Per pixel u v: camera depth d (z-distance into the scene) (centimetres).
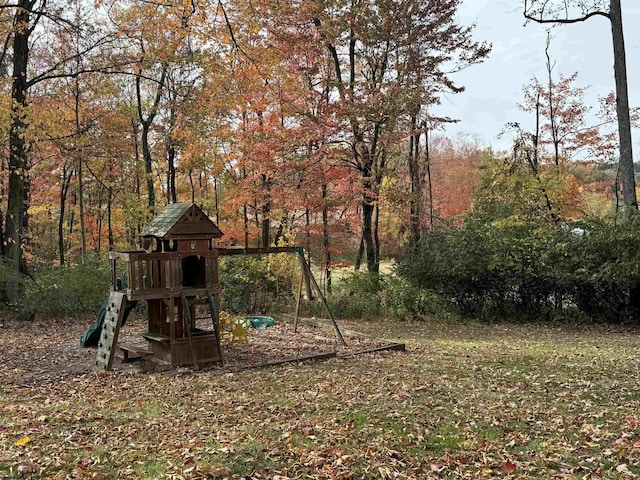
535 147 2134
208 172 2359
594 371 820
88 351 1080
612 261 1470
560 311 1586
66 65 1977
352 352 1044
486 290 1652
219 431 546
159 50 1689
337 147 1780
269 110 1814
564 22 1647
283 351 1070
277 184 1817
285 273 1808
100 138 2119
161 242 951
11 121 1524
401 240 2981
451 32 1689
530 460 465
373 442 511
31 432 545
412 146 2383
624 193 1597
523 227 1681
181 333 948
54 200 2858
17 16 1606
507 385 739
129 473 442
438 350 1074
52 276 1625
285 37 1650
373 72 1867
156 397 710
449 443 511
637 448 477
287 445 504
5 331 1315
